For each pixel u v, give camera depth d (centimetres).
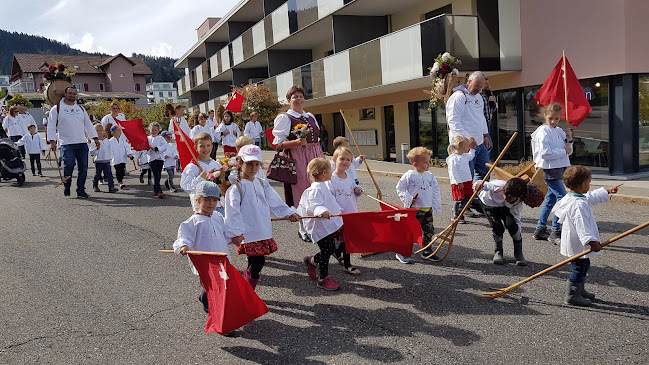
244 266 615
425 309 468
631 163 1167
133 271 608
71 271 613
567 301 466
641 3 1115
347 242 540
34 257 676
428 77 1423
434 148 1745
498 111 1460
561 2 1227
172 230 810
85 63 7788
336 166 579
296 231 790
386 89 1731
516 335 409
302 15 2222
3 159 1364
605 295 483
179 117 1278
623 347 383
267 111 2275
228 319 400
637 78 1153
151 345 416
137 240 751
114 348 411
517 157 1420
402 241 526
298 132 638
